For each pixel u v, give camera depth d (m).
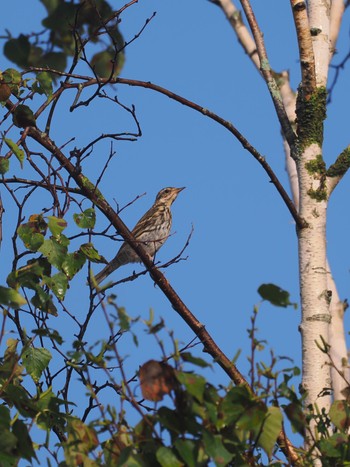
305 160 13.28
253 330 8.57
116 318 8.32
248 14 15.16
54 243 11.48
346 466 8.83
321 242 12.83
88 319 12.05
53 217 11.52
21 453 9.19
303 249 12.81
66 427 9.62
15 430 9.20
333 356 12.95
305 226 12.90
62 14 14.23
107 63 14.23
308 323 12.30
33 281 11.16
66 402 9.85
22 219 11.73
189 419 8.24
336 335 13.12
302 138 13.45
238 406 8.28
